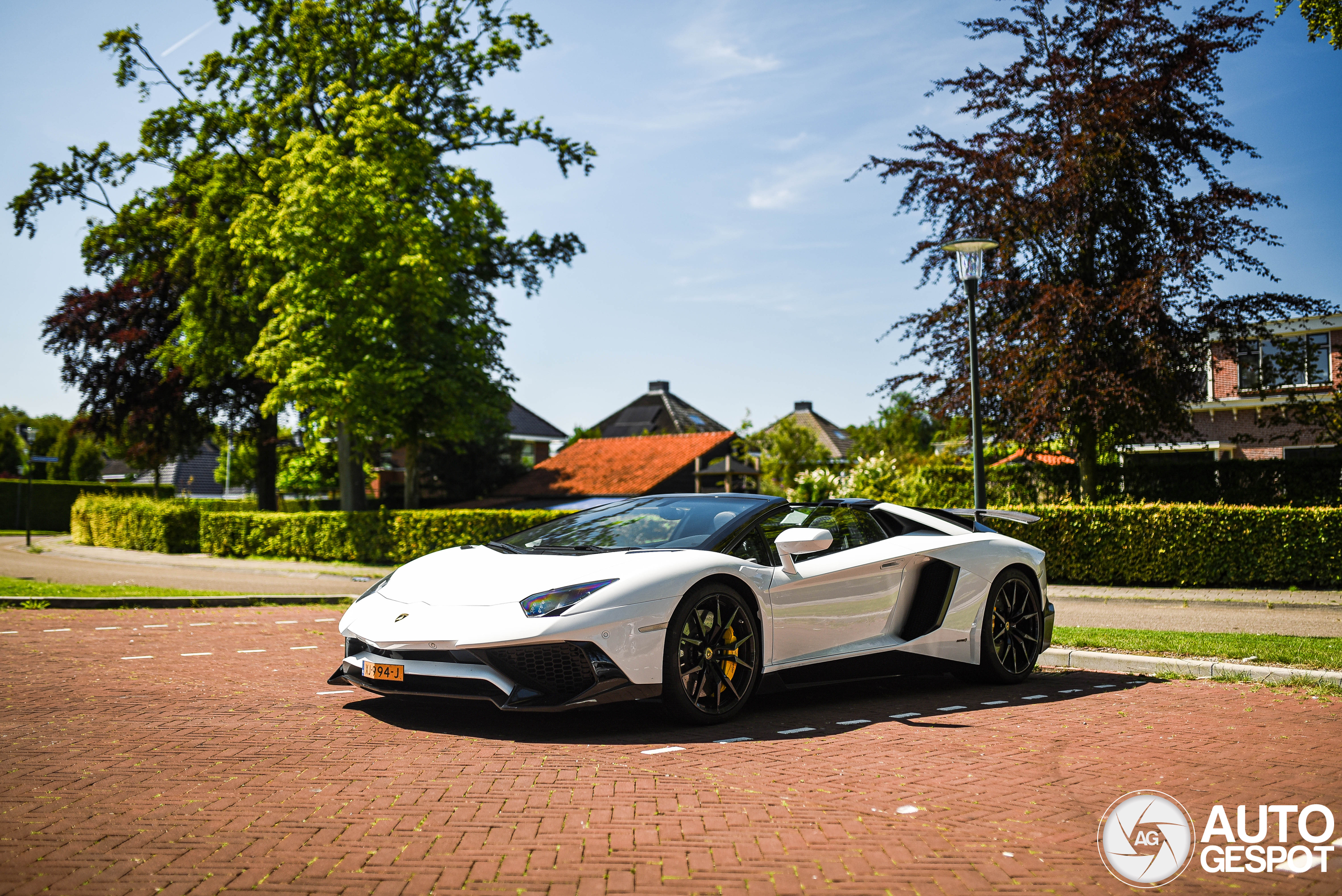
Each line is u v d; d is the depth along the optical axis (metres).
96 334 31.78
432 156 24.39
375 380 22.36
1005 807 3.36
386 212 22.81
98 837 2.96
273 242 23.73
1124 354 15.84
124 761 3.85
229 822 3.11
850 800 3.42
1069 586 14.10
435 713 4.86
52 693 5.28
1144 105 15.55
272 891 2.54
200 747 4.10
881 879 2.68
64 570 18.38
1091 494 17.53
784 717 4.92
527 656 4.26
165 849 2.86
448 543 19.69
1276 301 15.95
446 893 2.54
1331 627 9.52
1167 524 13.67
